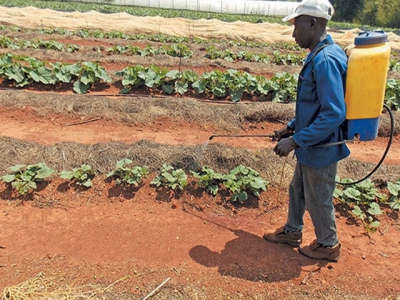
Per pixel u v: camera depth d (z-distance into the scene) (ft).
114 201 14.79
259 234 13.33
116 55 36.96
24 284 10.44
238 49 47.65
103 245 12.34
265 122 23.56
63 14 66.03
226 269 11.52
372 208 14.51
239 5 116.47
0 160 16.17
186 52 39.70
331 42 9.44
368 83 9.06
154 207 14.60
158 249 12.28
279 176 16.61
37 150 17.04
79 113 22.65
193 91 28.25
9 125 21.22
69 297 10.13
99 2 114.11
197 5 115.65
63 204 14.43
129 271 11.25
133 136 21.04
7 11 63.26
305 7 9.25
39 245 12.17
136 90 27.96
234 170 15.69
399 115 24.77
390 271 11.88
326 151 10.00
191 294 10.56
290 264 11.82
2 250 11.82
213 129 22.50
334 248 11.68
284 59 41.16
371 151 21.16
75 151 17.04
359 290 11.05
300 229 12.44
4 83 27.35
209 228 13.57
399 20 116.26
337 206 14.93
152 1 114.83
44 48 39.58
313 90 9.61
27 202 14.35
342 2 135.13
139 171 15.57
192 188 15.46
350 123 9.54
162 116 22.93
